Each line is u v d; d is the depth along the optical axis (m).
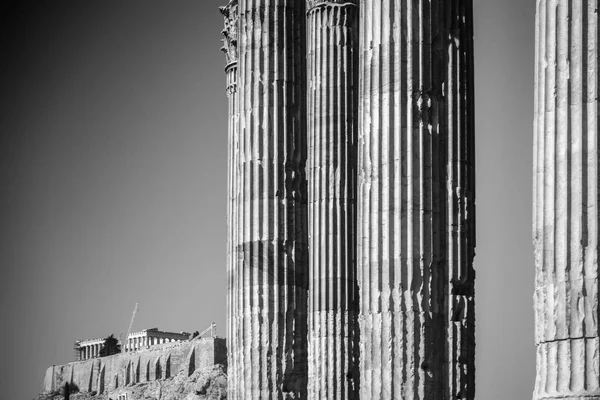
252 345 32.91
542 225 20.52
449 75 25.44
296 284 32.97
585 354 19.67
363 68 25.56
